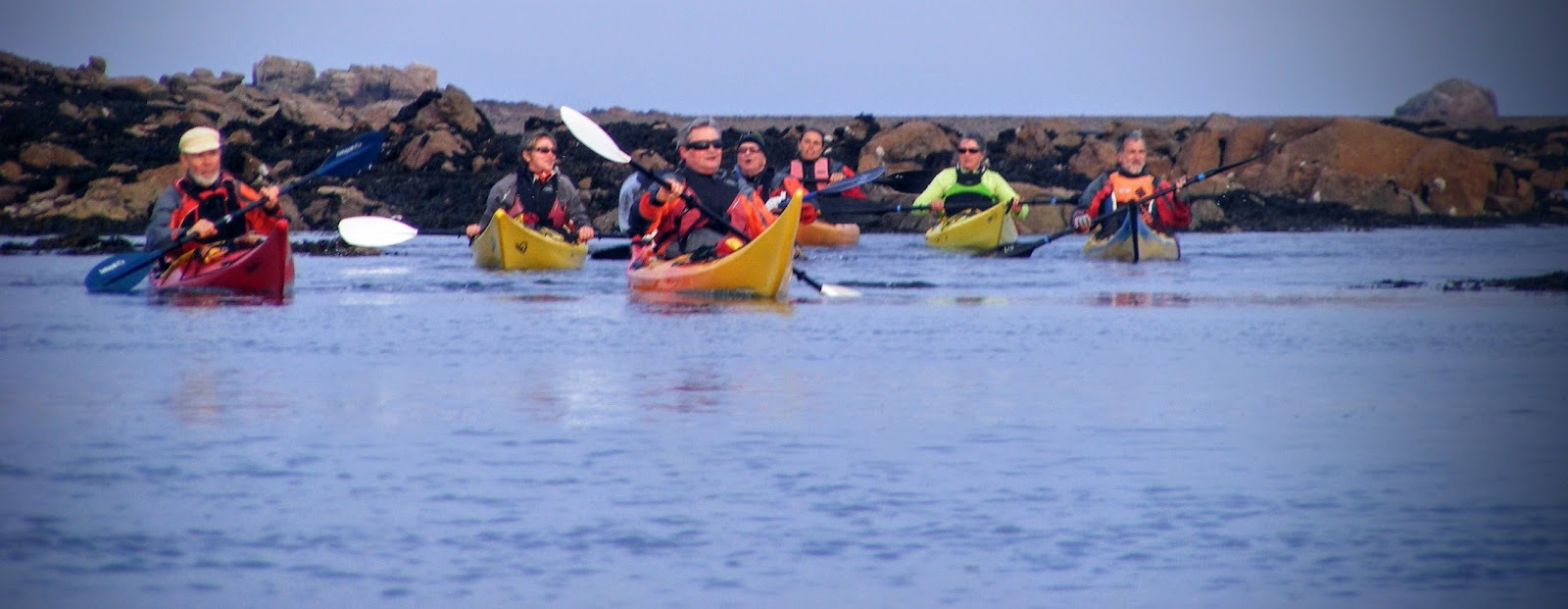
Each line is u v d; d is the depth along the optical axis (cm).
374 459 2675
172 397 3300
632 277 5662
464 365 3809
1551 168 16450
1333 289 6047
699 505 2361
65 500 2381
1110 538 2191
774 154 13688
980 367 3816
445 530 2222
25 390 3388
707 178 5578
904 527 2248
